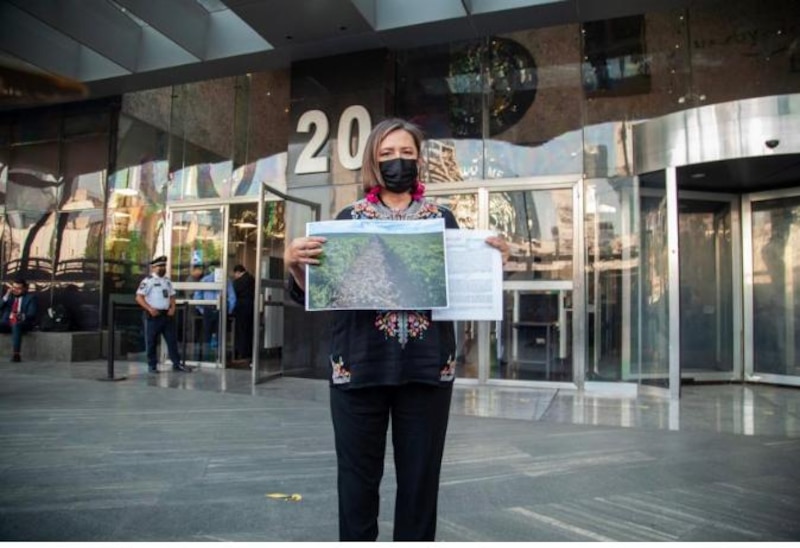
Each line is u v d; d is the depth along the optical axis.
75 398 6.29
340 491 1.85
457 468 3.68
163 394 6.64
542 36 7.90
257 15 7.23
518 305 7.76
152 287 8.63
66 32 7.96
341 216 1.95
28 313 9.91
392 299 1.75
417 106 8.33
